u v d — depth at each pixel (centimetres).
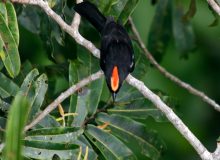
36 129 955
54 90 1197
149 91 970
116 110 1103
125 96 1106
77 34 1006
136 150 1462
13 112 639
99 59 1049
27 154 945
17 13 1183
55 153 952
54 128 958
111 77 984
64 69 1198
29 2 995
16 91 1034
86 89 1050
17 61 961
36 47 1432
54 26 1109
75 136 962
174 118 947
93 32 1249
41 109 1162
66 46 1197
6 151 646
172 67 1530
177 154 1509
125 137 1095
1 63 1060
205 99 1190
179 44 1380
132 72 1139
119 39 1031
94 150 1093
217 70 1529
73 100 1043
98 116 1089
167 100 1136
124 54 1016
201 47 1522
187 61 1529
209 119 1533
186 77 1529
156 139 1098
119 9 1072
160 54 1388
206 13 1482
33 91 985
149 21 1462
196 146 942
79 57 1082
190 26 1377
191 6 1239
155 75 1475
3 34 953
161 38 1382
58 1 1083
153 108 1109
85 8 1053
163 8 1369
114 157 1053
